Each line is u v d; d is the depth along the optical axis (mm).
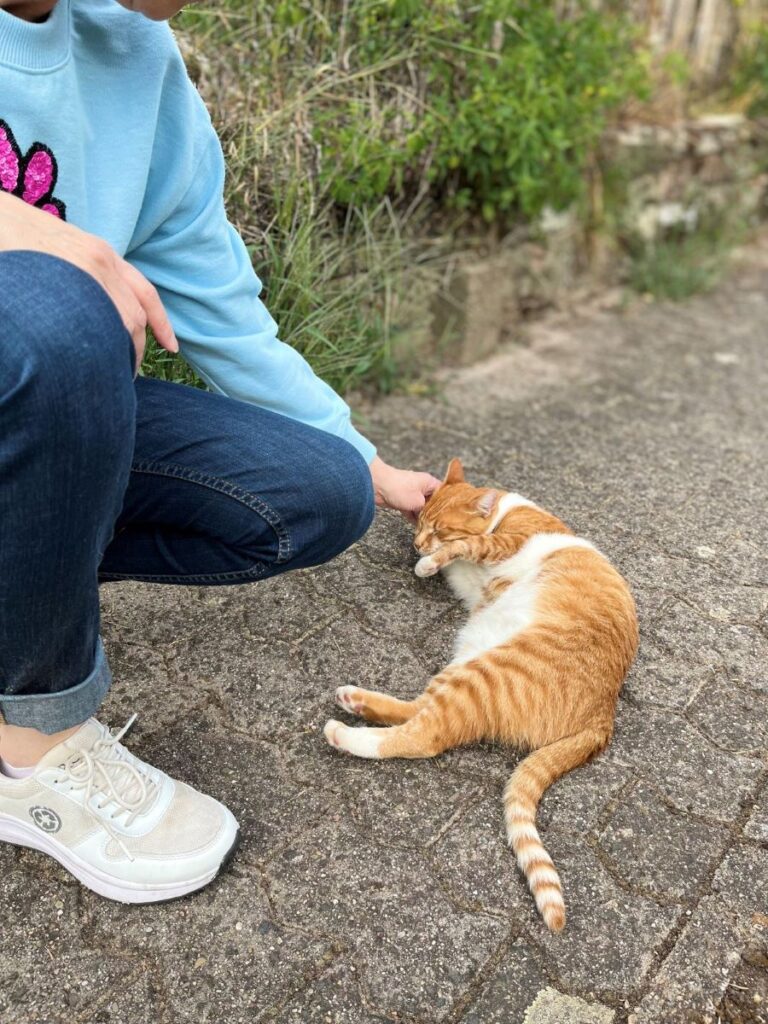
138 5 1347
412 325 3883
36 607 1303
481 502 2566
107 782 1564
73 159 1410
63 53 1349
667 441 3477
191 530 1716
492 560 2475
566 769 1890
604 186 4902
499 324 4273
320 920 1589
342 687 2018
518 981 1513
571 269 4887
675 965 1553
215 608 2373
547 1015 1466
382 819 1790
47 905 1604
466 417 3590
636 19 5098
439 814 1810
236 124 3006
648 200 5246
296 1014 1448
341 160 3268
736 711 2127
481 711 1958
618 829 1799
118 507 1393
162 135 1587
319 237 3307
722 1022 1480
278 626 2324
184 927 1571
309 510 1645
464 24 3572
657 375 4121
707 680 2217
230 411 1690
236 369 1768
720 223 5801
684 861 1740
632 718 2090
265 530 1643
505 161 3818
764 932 1616
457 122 3584
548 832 1783
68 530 1261
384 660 2232
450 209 3980
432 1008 1466
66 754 1525
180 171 1602
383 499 2232
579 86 4102
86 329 1196
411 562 2645
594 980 1522
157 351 2588
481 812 1819
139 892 1577
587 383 3994
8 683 1405
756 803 1882
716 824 1825
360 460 1740
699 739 2039
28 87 1308
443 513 2559
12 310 1164
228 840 1633
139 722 1991
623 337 4570
